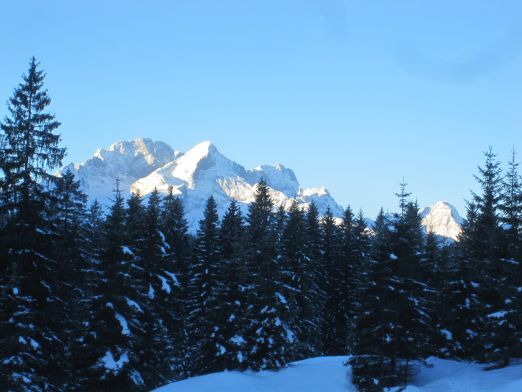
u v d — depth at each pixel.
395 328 34.66
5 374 26.11
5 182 28.16
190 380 37.09
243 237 44.03
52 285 30.05
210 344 40.91
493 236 34.28
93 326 31.47
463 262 39.25
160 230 41.81
